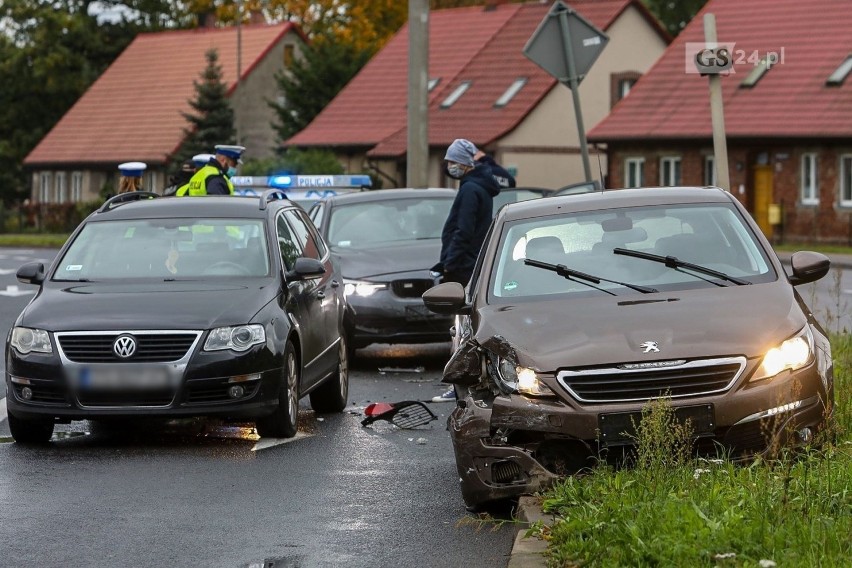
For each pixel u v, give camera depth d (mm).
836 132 144125
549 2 192250
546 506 23031
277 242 37188
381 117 191125
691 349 24484
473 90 184500
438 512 25656
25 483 28562
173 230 37531
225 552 22688
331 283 40344
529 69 182750
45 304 34031
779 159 150500
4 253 138750
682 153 158500
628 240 28734
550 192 67875
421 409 38062
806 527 19953
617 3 184500
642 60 186875
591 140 163375
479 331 26016
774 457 23188
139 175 64625
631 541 19969
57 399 32688
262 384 33094
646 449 23031
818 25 159250
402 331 48938
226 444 33375
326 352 38125
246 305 33719
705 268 27625
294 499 26875
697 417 24125
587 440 24234
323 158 166375
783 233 150000
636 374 24344
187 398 32594
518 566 20453
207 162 56594
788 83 153500
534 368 24609
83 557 22422
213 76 198500
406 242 52156
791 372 24578
